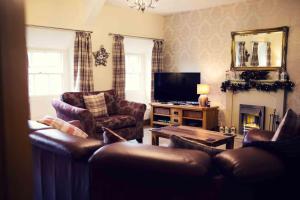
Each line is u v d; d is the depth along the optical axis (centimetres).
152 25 671
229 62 591
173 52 684
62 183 209
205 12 619
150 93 689
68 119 435
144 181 169
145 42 661
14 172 51
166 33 692
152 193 169
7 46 49
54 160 212
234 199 164
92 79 549
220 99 610
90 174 182
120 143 183
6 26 48
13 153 50
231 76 589
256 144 184
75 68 530
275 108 523
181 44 667
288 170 173
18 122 51
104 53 579
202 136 391
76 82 533
